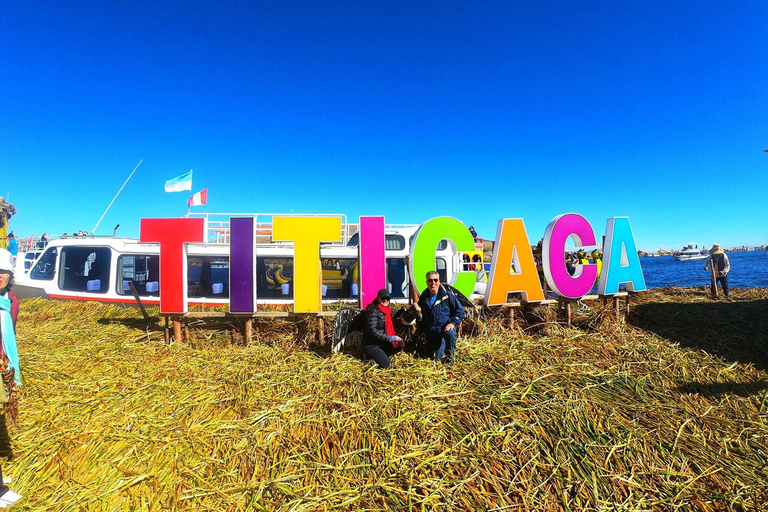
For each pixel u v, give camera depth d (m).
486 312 6.77
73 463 3.14
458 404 4.09
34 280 8.98
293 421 3.75
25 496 2.82
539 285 6.64
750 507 2.82
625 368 5.05
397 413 3.88
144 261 8.62
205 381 4.55
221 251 8.62
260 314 5.88
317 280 5.86
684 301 9.26
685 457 3.35
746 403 4.24
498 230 6.45
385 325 5.23
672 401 4.27
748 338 6.18
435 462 3.23
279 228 5.82
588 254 7.14
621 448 3.44
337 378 4.63
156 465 3.16
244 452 3.33
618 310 6.91
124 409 3.91
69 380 4.51
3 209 14.70
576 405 4.09
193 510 2.74
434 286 5.30
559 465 3.22
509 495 2.93
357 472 3.12
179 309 5.76
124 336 6.11
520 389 4.41
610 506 2.85
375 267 6.07
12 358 2.95
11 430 3.50
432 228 6.44
